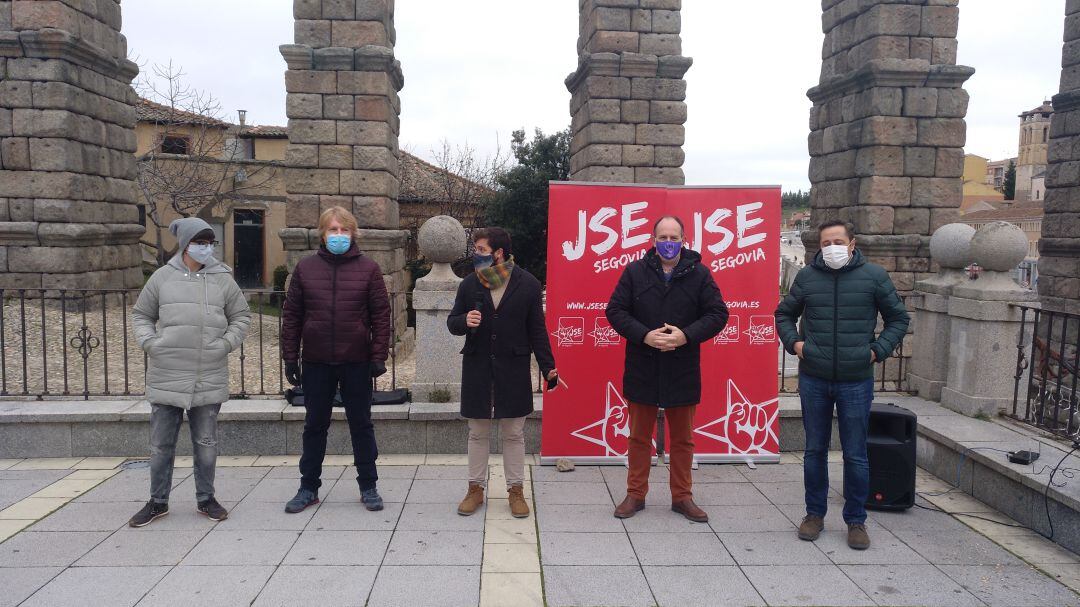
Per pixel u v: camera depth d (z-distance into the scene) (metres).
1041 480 4.19
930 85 7.73
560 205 5.26
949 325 6.02
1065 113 10.92
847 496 4.08
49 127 10.02
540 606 3.32
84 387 5.87
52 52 9.93
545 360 4.39
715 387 5.44
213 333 4.18
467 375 4.37
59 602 3.28
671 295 4.22
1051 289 11.22
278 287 23.38
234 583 3.48
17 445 5.31
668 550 3.96
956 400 5.68
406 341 9.32
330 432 5.54
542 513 4.48
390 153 9.15
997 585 3.58
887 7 7.61
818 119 8.86
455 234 5.64
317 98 8.81
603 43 10.73
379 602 3.33
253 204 24.09
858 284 3.98
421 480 5.03
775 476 5.23
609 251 5.29
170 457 4.25
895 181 7.79
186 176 19.06
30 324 8.55
